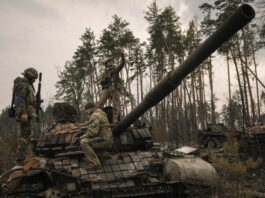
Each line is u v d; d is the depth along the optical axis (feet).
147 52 116.78
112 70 27.58
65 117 28.19
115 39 104.22
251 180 34.55
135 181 21.59
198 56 15.52
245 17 12.91
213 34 14.51
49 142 24.34
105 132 22.21
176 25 99.81
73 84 109.29
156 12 97.04
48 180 20.48
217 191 21.79
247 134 52.31
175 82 17.49
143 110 20.93
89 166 21.49
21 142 20.70
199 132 68.80
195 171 21.20
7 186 19.03
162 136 63.31
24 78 21.03
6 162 43.98
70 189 19.88
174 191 21.03
